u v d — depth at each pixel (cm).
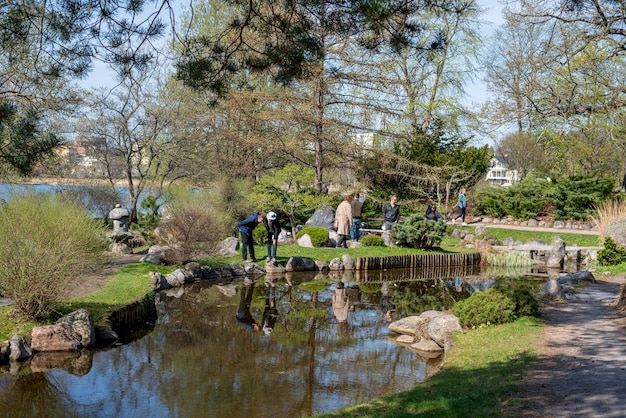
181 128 2708
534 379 659
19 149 825
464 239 2517
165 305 1338
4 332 909
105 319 1030
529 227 2881
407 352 973
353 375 848
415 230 2153
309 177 2314
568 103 1694
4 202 1174
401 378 832
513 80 2108
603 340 837
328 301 1422
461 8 708
